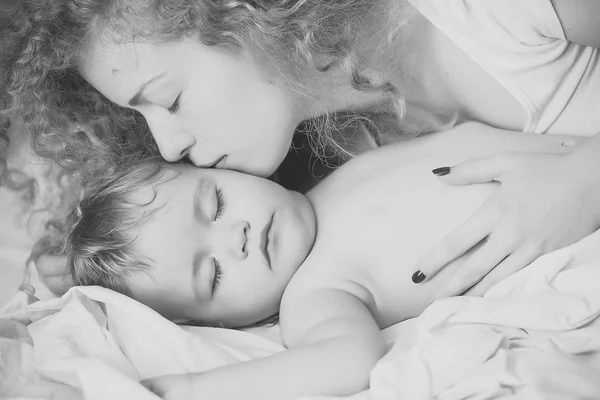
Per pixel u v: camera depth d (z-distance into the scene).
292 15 1.27
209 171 1.35
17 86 1.38
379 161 1.39
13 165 1.57
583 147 1.19
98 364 1.10
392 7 1.29
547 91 1.28
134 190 1.35
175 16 1.19
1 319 1.32
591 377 0.98
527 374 0.98
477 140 1.33
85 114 1.47
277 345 1.23
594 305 1.05
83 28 1.24
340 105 1.38
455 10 1.25
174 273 1.29
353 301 1.21
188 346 1.19
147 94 1.25
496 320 1.08
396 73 1.35
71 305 1.25
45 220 1.55
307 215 1.35
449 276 1.22
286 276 1.30
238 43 1.23
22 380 1.15
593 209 1.15
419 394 1.01
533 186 1.17
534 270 1.13
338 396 1.08
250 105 1.27
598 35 1.24
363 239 1.28
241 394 1.08
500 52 1.26
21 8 1.31
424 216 1.26
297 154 1.53
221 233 1.29
